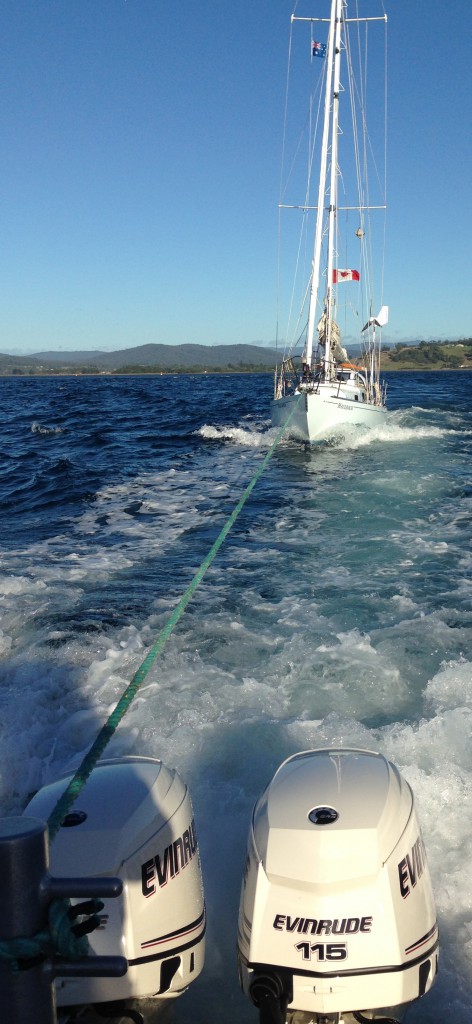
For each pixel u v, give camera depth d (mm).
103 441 25984
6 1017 1307
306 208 23016
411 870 2496
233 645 6234
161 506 13562
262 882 2414
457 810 3652
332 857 2387
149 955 2430
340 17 21594
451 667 5547
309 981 2326
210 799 3838
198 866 2754
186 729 4586
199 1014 2734
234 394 65125
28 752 4582
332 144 22250
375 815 2510
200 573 4461
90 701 5199
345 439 21406
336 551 9641
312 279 22875
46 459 21484
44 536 11359
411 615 6977
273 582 8266
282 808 2570
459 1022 2609
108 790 2715
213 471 17953
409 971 2369
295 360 24250
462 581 8109
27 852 1276
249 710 4930
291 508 12805
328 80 21875
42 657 6043
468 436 23203
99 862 2428
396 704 5078
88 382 142875
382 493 13742
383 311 23375
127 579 8570
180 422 33062
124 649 6160
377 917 2346
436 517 11594
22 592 8008
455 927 3010
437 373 139250
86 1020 2396
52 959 1350
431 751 4258
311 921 2340
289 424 22516
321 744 4383
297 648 6062
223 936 3035
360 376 24031
